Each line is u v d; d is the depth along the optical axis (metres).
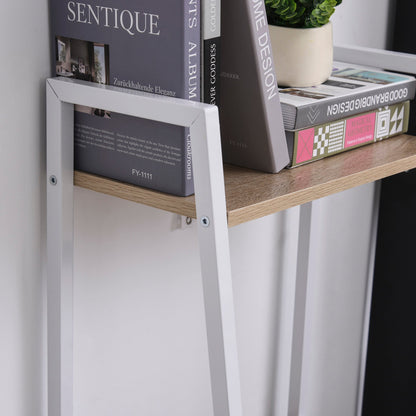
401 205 1.63
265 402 1.58
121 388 1.26
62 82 0.92
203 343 1.39
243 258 1.42
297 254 1.50
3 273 1.02
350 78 1.14
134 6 0.85
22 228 1.03
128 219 1.17
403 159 1.06
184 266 1.30
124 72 0.89
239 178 0.95
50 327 1.06
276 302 1.53
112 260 1.17
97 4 0.89
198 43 0.84
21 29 0.95
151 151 0.88
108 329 1.20
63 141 0.95
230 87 0.94
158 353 1.30
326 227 1.58
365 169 1.00
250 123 0.95
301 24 1.08
